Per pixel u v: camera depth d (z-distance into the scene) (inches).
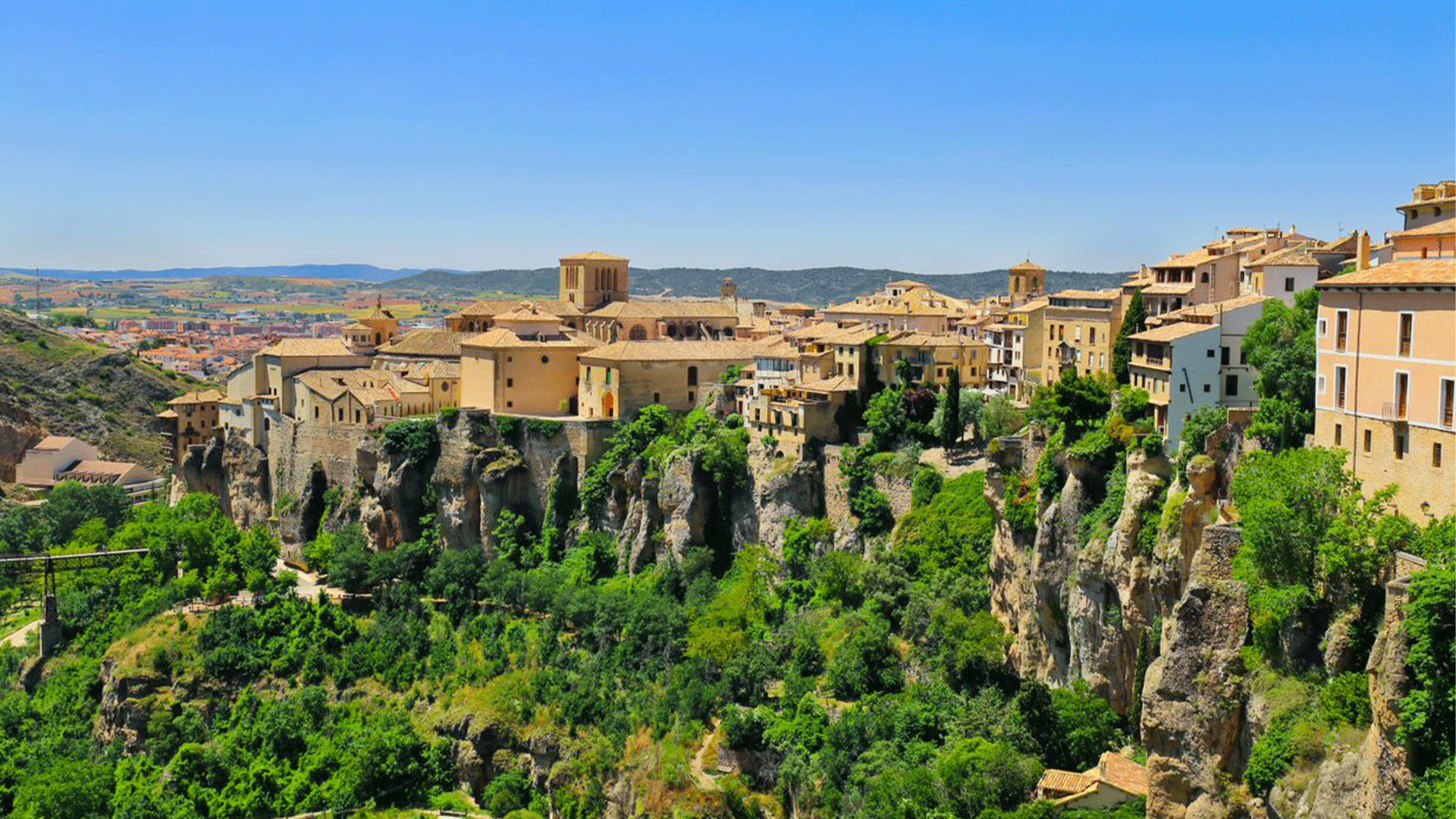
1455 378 3747.5
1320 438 4419.3
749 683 6712.6
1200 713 4185.5
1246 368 5526.6
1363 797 3398.1
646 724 6865.2
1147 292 7411.4
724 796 6033.5
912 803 5014.8
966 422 7736.2
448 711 7554.1
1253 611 4121.6
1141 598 5078.7
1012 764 5004.9
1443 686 3198.8
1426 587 3267.7
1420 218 5836.6
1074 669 5570.9
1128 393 5772.6
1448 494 3777.1
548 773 7007.9
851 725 5831.7
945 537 6924.2
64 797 6953.7
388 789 7219.5
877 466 7652.6
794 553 7701.8
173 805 7121.1
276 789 7263.8
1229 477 4813.0
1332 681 3759.8
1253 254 7170.3
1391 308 4042.8
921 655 6304.1
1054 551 5718.5
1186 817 4183.1
